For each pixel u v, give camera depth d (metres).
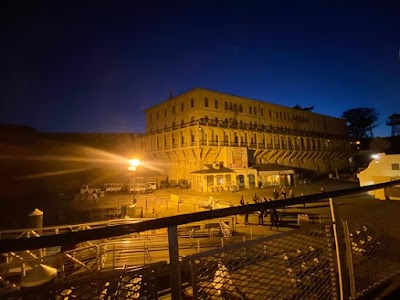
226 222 16.69
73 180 48.53
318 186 43.44
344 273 2.71
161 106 54.78
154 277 1.82
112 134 58.34
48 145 50.19
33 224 9.12
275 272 2.33
